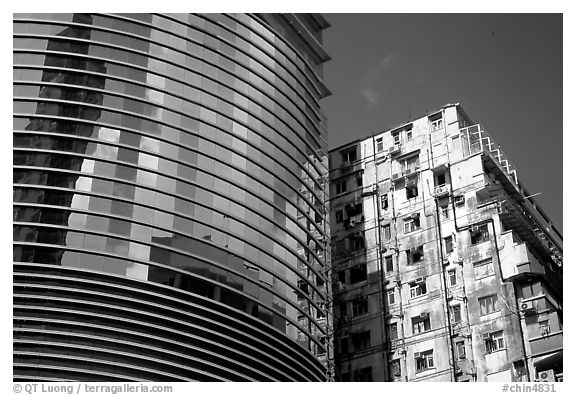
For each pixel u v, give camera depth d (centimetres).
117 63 6744
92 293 5800
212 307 6222
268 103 7469
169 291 6056
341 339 7750
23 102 6438
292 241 7112
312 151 7844
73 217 6047
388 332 7525
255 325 6444
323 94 8488
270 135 7344
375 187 8294
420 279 7550
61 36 6738
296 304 6862
